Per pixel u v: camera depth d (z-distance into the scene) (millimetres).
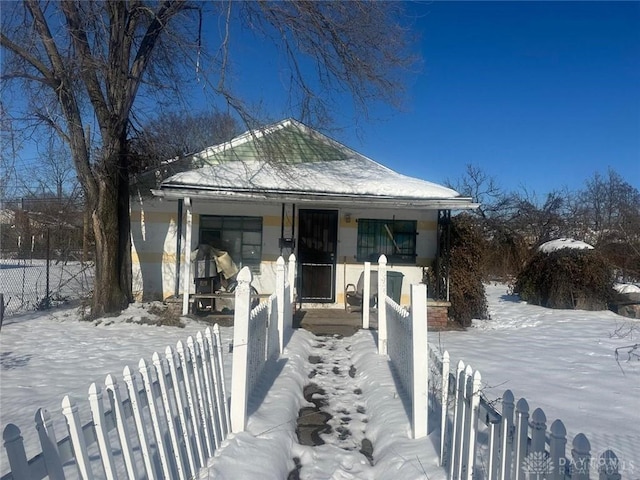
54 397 5656
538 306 15750
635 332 11000
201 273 11391
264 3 10047
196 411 3840
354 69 11133
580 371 7316
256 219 12477
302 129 13680
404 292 12672
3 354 8023
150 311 11117
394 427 4828
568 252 15258
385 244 12750
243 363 4684
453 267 12195
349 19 10797
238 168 12375
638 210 29891
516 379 6766
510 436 2697
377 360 7418
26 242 23672
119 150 11297
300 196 10852
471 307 12547
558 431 2242
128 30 11078
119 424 2711
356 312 11594
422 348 4562
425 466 3887
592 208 32344
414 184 11969
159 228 12367
